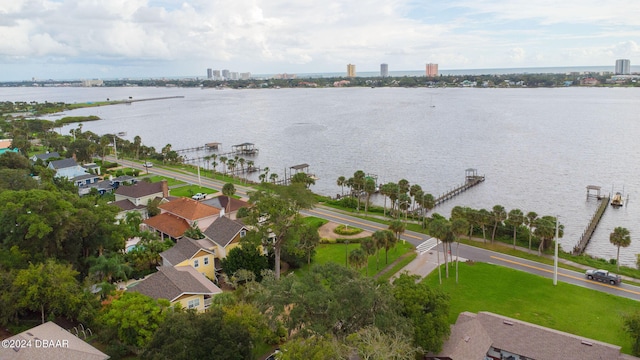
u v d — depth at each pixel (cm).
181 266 7081
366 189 11888
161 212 10156
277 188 8144
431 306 5328
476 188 14962
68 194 7900
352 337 4438
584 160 18400
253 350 4969
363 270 7938
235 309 4984
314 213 11569
